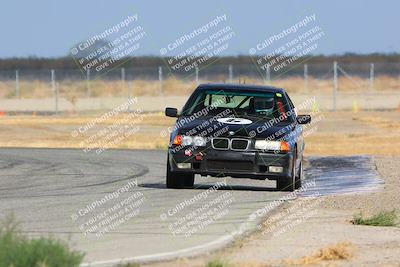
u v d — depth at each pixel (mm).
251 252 31234
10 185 52812
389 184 53000
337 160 69312
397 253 31484
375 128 120500
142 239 33844
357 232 36125
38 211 41375
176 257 30062
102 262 28953
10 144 95125
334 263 29547
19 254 24719
